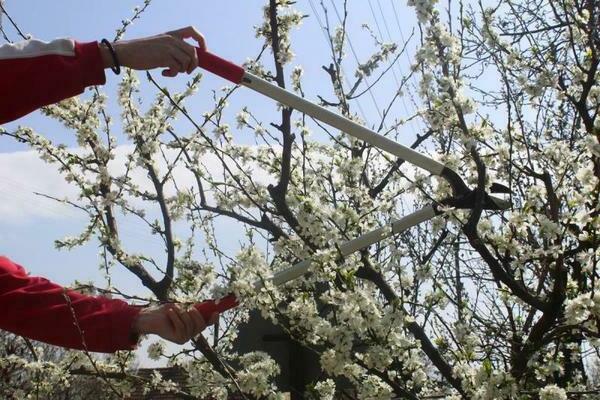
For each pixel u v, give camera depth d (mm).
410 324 2764
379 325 2385
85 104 4316
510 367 2877
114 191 3936
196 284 3117
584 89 3211
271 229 3770
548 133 4168
